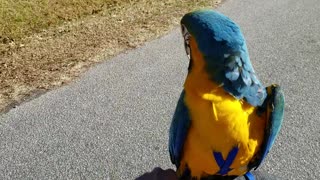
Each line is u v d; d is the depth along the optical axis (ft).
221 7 8.93
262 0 9.33
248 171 2.77
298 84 5.98
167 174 3.14
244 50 2.39
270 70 6.38
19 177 4.46
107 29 7.75
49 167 4.58
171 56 6.85
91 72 6.38
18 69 6.39
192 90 2.41
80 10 8.48
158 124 5.22
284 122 5.15
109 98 5.76
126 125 5.22
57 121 5.31
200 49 2.37
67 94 5.85
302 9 8.76
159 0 9.21
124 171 4.50
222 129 2.37
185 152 2.60
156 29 7.79
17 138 5.02
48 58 6.71
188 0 9.25
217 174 2.64
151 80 6.18
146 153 4.74
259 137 2.49
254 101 2.43
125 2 9.05
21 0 8.52
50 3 8.57
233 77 2.35
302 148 4.73
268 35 7.57
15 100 5.71
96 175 4.46
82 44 7.18
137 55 6.88
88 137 5.02
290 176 4.34
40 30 7.65
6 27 7.59
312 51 6.93
